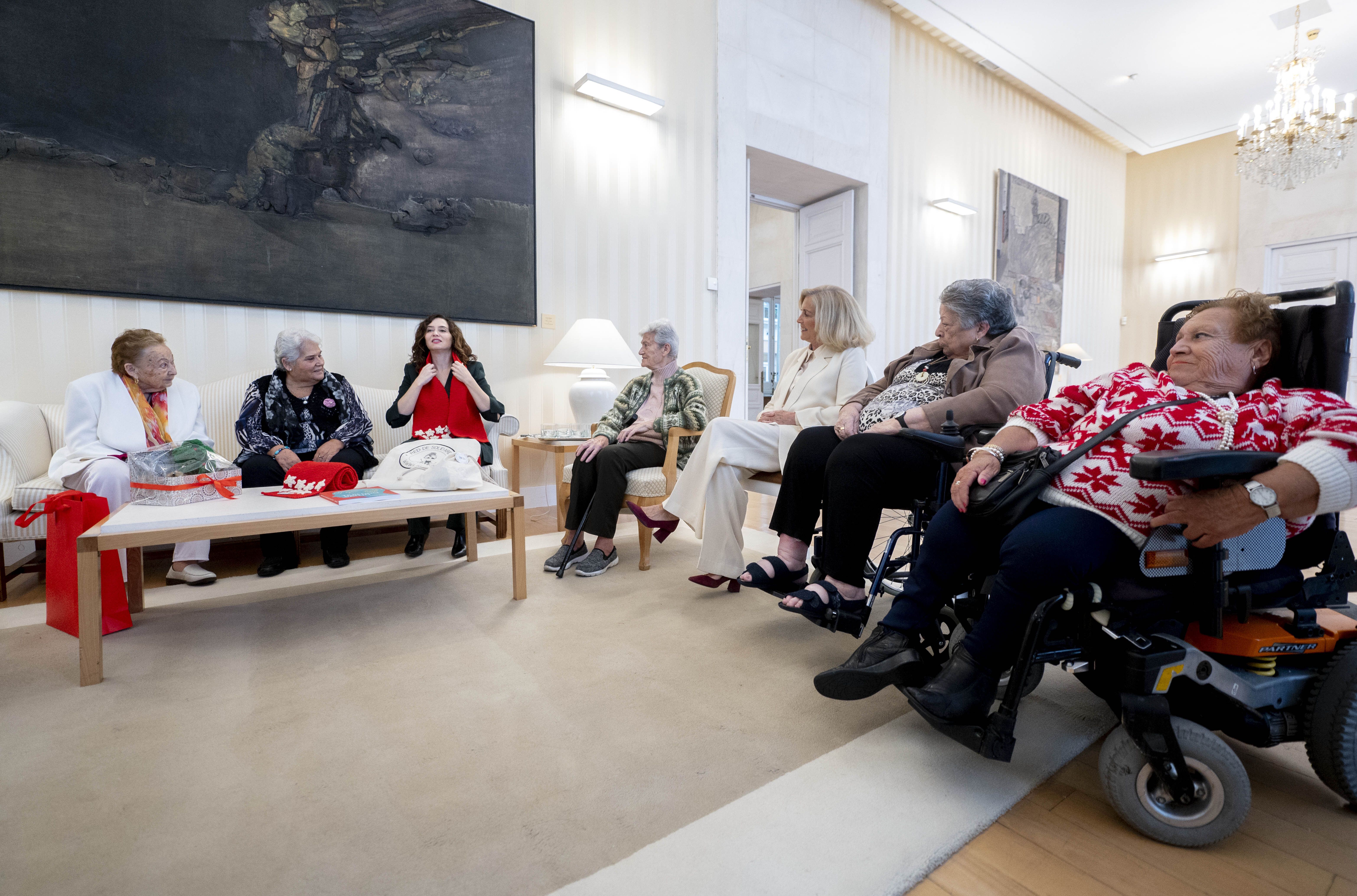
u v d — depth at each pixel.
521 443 3.41
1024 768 1.17
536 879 0.89
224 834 0.98
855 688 1.20
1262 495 0.92
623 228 4.11
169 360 2.38
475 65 3.50
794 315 6.34
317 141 3.08
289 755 1.20
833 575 1.59
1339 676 1.00
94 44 2.60
